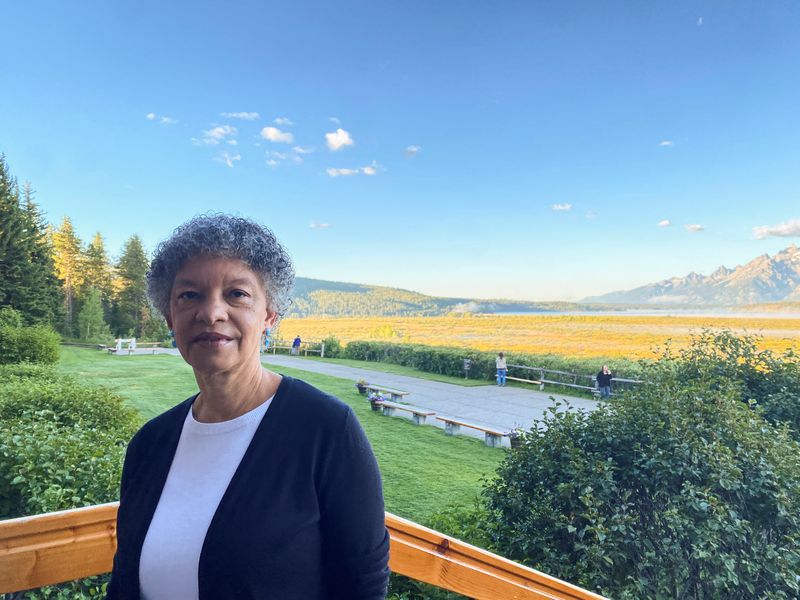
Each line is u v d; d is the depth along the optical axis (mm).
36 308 27828
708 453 3162
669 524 2955
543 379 16828
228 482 1063
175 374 16156
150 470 1184
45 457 3150
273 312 1257
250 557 970
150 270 1231
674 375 4828
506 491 3727
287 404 1138
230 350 1111
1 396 5832
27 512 2877
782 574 2789
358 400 13359
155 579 1034
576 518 3254
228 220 1201
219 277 1114
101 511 1420
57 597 2316
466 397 14836
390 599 2648
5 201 27781
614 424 3594
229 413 1162
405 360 23469
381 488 1117
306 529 1017
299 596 999
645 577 2969
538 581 1741
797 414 5355
